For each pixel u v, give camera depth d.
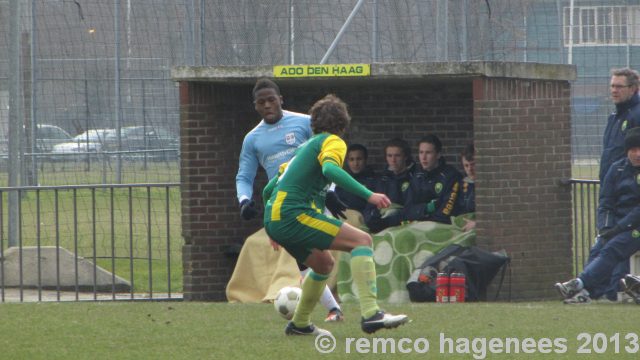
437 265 38.88
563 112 41.75
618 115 37.06
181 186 43.44
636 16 50.06
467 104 45.06
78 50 61.91
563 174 41.69
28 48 62.28
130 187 41.72
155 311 31.89
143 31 59.97
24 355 24.91
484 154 39.62
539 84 41.09
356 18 42.94
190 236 43.34
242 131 44.78
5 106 63.91
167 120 63.78
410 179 42.44
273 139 32.56
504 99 40.03
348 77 41.28
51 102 63.66
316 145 25.64
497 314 30.75
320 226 25.62
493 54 42.28
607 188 36.50
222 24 44.50
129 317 30.58
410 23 42.56
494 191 39.72
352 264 25.78
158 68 61.75
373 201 24.78
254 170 33.09
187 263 43.41
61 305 33.41
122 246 59.06
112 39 61.56
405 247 40.31
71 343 26.38
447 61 40.78
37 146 64.50
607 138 37.22
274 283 40.19
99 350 25.45
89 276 45.59
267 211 25.95
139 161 65.69
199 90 43.31
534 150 40.81
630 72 36.69
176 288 47.50
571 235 41.75
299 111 46.78
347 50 43.09
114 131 64.12
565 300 35.59
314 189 25.88
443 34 42.25
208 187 43.59
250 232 44.84
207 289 43.59
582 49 50.66
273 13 44.09
